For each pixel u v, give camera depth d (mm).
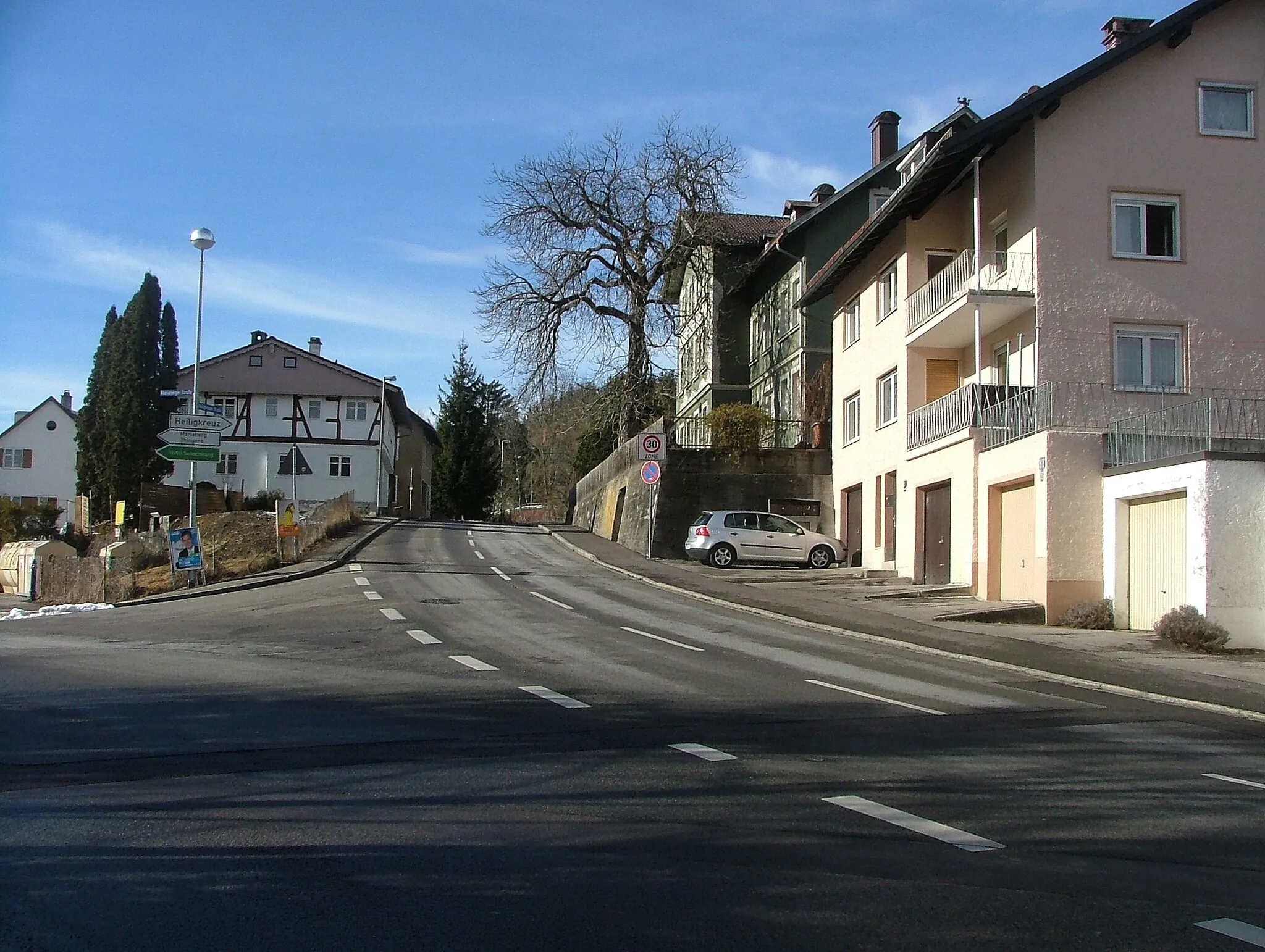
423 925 4875
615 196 45781
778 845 6184
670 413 53250
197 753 8516
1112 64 22391
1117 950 4680
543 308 45812
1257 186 22875
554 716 10211
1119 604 19297
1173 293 22562
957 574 23828
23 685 11891
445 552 33969
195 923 4891
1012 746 9336
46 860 5824
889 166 39406
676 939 4719
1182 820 6996
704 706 10938
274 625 18078
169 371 53969
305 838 6258
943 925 4934
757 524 30844
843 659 15117
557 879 5531
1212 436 20094
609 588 25234
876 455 30094
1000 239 24594
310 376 66125
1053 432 19906
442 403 75062
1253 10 23062
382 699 11047
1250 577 17078
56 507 54031
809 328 39250
